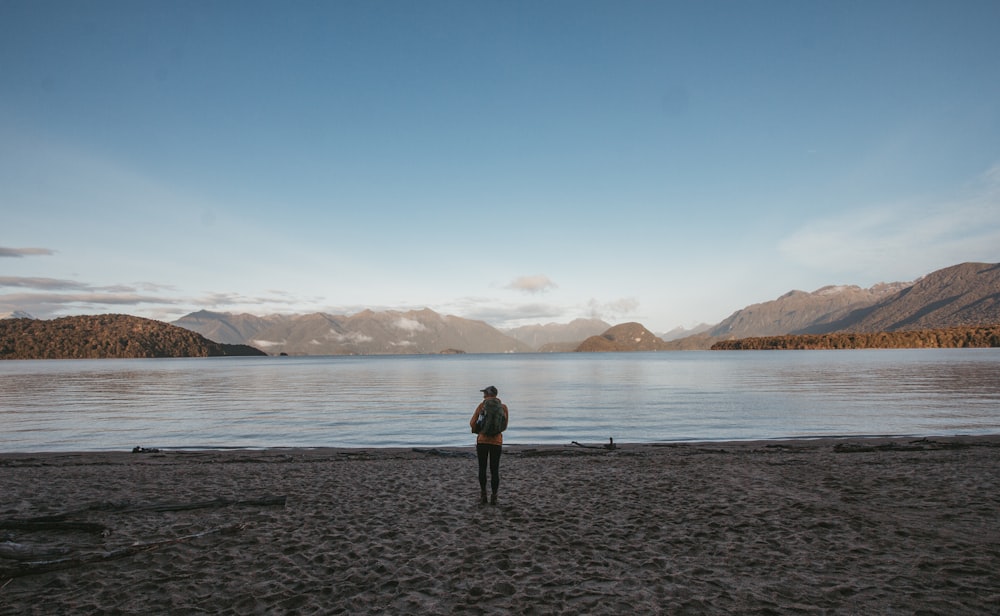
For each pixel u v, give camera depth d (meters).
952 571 6.37
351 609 5.52
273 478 12.65
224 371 107.38
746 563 6.76
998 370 70.75
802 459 14.89
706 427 24.91
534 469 13.83
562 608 5.52
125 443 21.34
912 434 22.34
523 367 123.69
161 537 7.91
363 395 45.00
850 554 7.02
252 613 5.45
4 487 11.70
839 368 84.81
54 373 96.69
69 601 5.70
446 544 7.61
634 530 8.25
